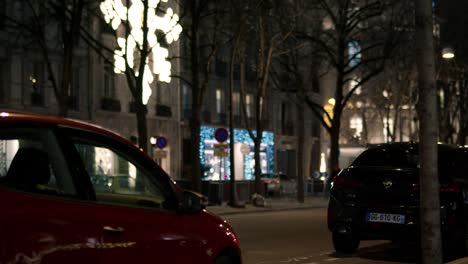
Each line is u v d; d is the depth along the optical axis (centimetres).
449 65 4794
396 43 3659
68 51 2609
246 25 3475
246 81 5472
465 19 4597
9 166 450
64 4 2677
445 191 1127
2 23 3484
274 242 1559
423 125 888
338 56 3772
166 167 4644
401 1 3672
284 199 4088
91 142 523
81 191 496
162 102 4638
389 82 5284
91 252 483
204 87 3036
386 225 1156
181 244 575
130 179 557
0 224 422
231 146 3167
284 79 5553
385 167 1184
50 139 487
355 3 4219
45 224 452
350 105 6706
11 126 459
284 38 3362
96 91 4053
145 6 2670
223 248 625
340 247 1294
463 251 1174
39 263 443
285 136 5941
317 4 3931
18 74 3588
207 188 3272
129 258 517
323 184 4681
